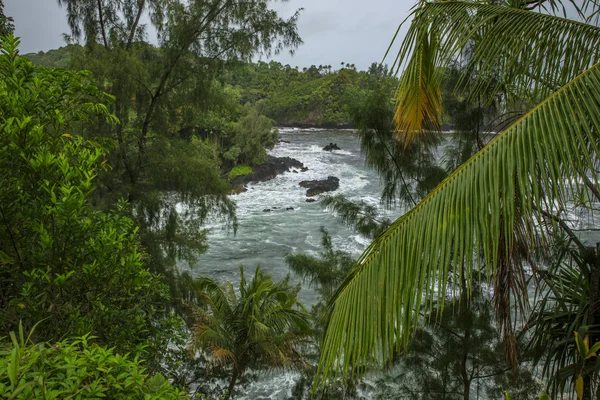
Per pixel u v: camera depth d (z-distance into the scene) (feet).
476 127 17.11
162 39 31.40
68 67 29.07
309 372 27.96
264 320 30.14
